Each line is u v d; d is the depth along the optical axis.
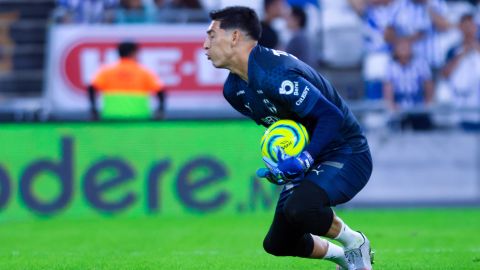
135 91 45.69
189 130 41.88
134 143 41.56
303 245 19.69
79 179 41.16
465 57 53.44
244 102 18.78
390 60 52.19
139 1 51.81
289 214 18.00
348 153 18.70
